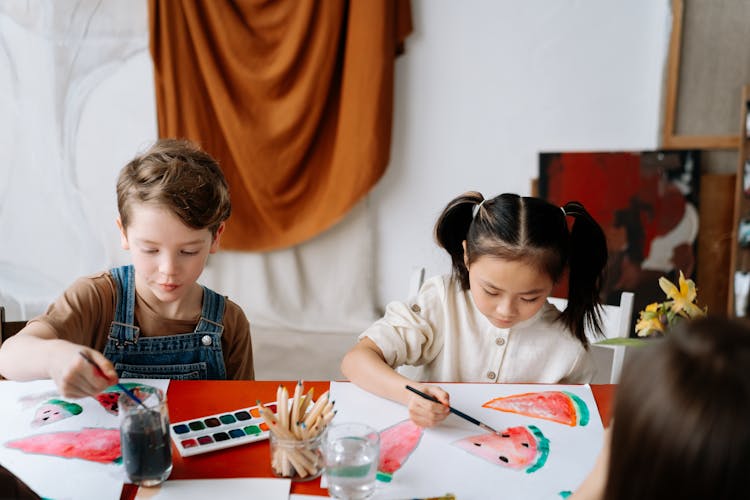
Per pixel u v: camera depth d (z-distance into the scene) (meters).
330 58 2.43
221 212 1.00
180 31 2.45
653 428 0.36
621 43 2.42
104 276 1.08
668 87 2.38
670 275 2.47
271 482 0.71
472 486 0.71
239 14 2.42
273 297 2.78
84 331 1.02
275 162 2.54
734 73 2.34
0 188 2.74
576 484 0.72
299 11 2.36
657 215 2.46
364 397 0.92
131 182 0.94
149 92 2.62
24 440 0.78
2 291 2.80
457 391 0.95
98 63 2.61
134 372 1.05
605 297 2.54
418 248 2.73
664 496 0.36
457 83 2.55
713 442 0.34
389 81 2.46
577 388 0.97
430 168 2.65
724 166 2.43
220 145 2.60
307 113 2.48
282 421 0.72
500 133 2.58
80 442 0.78
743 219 2.36
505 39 2.49
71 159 2.71
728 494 0.34
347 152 2.52
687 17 2.33
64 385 0.75
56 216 2.77
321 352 2.55
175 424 0.82
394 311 1.12
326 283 2.79
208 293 1.13
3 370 0.87
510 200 0.97
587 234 1.01
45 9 2.55
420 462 0.76
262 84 2.45
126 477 0.71
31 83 2.64
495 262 0.93
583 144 2.53
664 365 0.37
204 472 0.73
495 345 1.12
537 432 0.83
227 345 1.16
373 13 2.37
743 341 0.35
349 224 2.71
